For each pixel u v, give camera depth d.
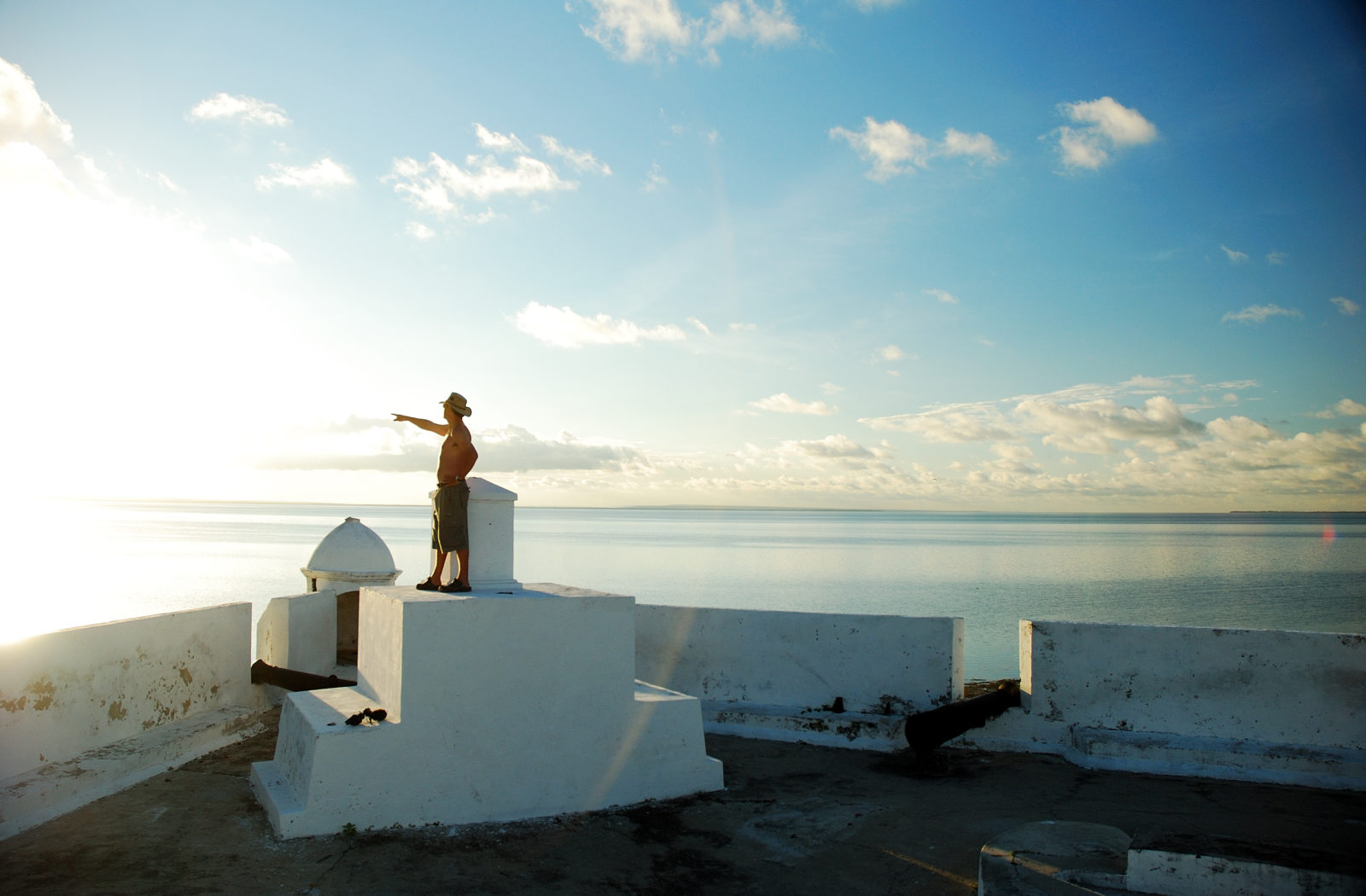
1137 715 8.12
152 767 7.25
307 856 5.70
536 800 6.62
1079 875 4.96
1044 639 8.42
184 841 5.89
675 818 6.61
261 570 50.12
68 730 6.86
